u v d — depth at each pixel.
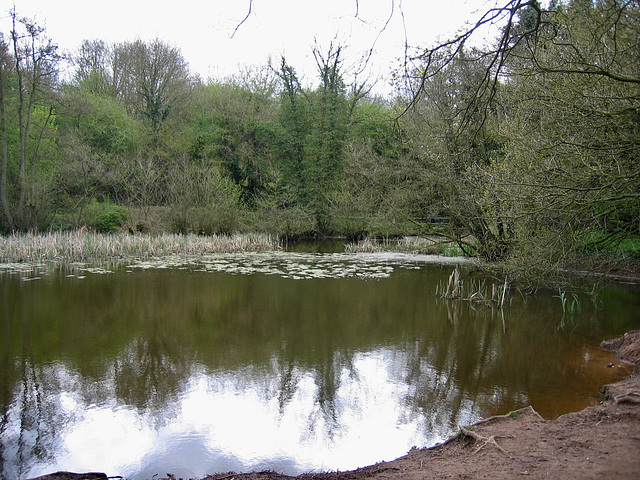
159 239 21.19
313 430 4.87
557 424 4.39
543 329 9.00
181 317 9.62
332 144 28.61
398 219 16.25
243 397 5.71
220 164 30.16
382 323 9.35
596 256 10.30
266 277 14.27
